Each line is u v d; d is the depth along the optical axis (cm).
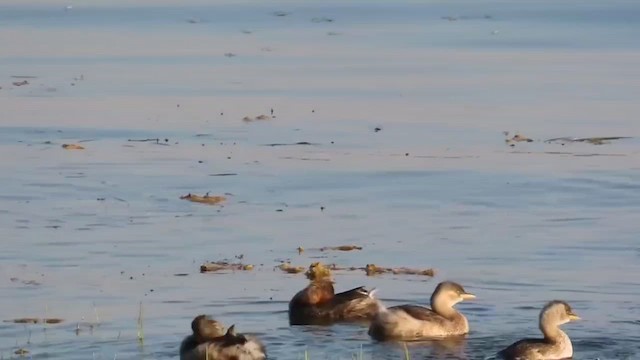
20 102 4144
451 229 2441
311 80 4788
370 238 2366
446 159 3170
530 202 2691
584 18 7369
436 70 5122
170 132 3581
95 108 4028
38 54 5634
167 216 2545
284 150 3297
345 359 1623
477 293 1986
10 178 2906
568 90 4472
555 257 2216
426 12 7738
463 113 3947
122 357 1625
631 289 1998
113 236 2369
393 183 2888
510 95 4353
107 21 7188
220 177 2942
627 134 3544
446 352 1670
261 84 4666
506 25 7031
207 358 1580
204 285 2027
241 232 2411
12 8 7788
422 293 1994
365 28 6888
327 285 1895
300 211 2602
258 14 7594
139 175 2959
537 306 1908
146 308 1886
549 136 3516
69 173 2973
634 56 5578
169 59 5519
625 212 2591
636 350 1673
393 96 4341
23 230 2412
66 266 2147
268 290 2000
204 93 4412
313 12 7712
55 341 1705
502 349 1683
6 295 1959
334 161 3144
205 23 7131
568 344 1644
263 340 1733
